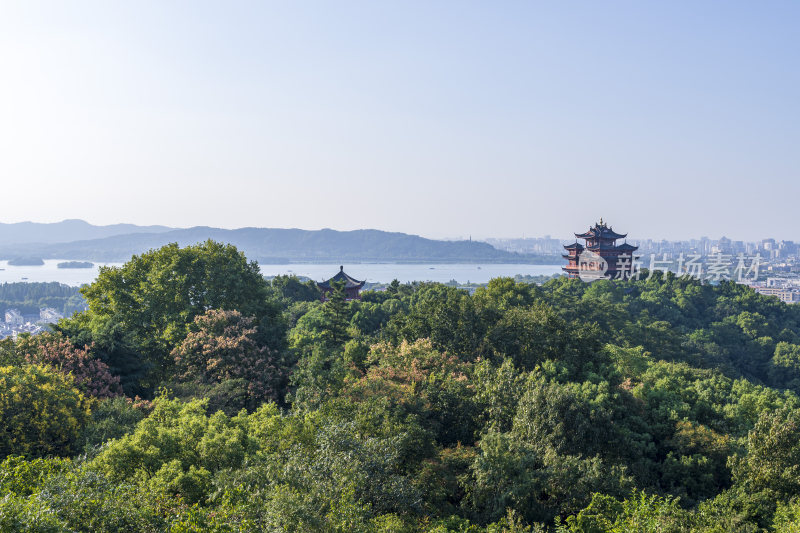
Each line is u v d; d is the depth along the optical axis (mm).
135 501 16812
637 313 112438
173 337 44219
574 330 47312
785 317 128250
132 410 29516
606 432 29844
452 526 21891
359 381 32844
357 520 16203
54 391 26594
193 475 20109
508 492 23203
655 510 20578
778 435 25625
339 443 20781
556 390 30250
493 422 30938
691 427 33938
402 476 23672
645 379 47062
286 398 33500
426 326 48625
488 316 48562
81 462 21562
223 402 33688
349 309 67688
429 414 31406
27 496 16297
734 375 87750
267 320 47875
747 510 24109
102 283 47750
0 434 23531
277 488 16734
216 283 49094
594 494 22453
